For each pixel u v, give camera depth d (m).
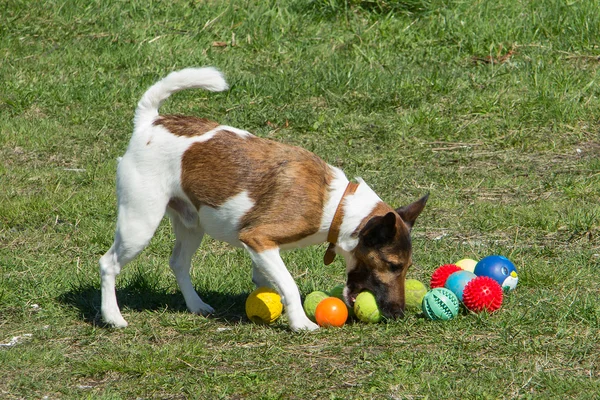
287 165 7.76
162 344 7.63
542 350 7.16
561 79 15.98
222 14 19.73
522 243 10.28
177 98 16.23
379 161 13.53
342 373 6.81
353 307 7.97
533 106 15.21
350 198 7.82
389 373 6.75
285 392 6.48
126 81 17.08
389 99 15.84
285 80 16.70
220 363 7.11
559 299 8.34
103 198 11.89
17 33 19.06
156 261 9.85
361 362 7.03
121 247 7.97
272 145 7.94
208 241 10.64
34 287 8.98
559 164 13.19
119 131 15.08
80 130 15.06
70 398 6.49
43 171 13.12
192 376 6.84
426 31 18.77
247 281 9.22
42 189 12.33
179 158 7.88
